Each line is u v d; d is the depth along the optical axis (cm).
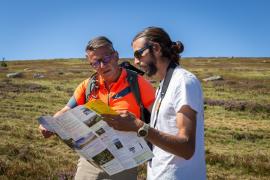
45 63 14200
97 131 353
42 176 1013
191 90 322
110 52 504
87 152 359
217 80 6175
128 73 516
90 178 513
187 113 316
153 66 351
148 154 333
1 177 977
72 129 366
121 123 310
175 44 354
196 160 327
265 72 8438
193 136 310
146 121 514
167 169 330
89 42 507
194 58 16512
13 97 3284
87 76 6606
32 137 1658
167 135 304
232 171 1352
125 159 343
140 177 1077
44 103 3097
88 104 346
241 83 5572
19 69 9525
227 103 3297
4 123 2002
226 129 2338
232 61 14488
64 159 1282
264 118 2858
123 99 509
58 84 4994
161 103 339
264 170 1360
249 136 2112
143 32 351
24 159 1216
